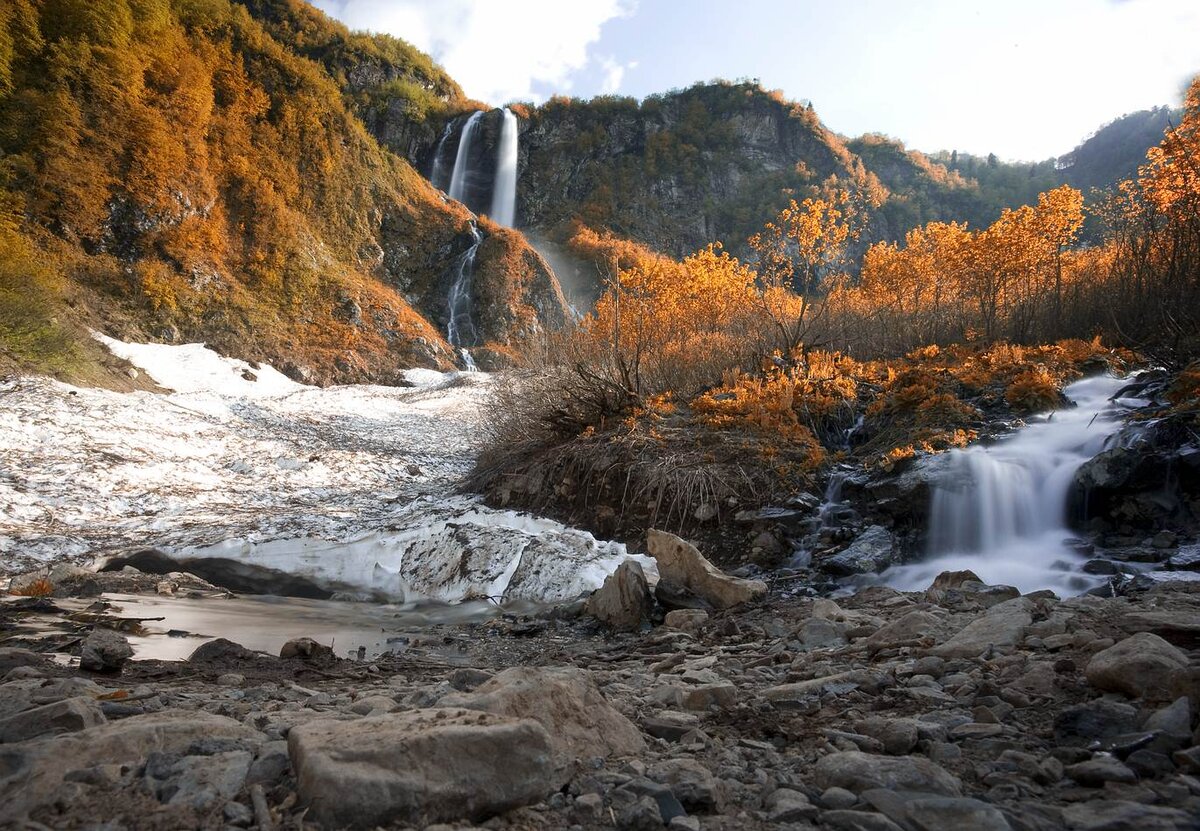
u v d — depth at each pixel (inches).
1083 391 345.7
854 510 302.8
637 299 589.0
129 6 1320.1
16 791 80.6
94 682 146.0
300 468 558.3
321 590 323.6
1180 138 446.9
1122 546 242.4
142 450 523.2
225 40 1520.7
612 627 238.8
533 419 450.9
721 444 360.2
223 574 333.4
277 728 106.3
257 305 1177.4
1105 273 505.0
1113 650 117.0
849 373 424.5
